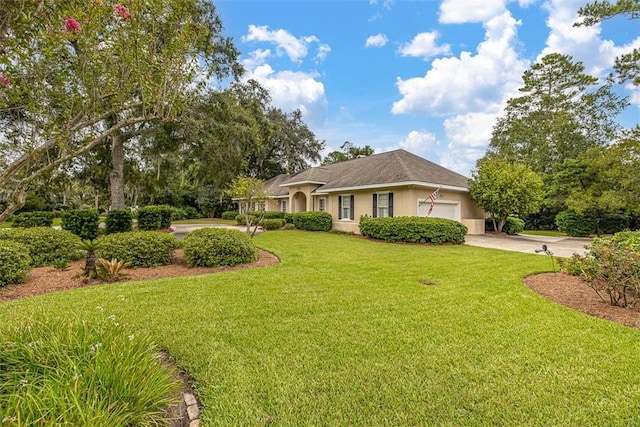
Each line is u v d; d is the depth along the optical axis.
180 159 22.23
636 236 7.04
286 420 2.49
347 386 2.94
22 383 2.19
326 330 4.20
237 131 16.12
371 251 11.23
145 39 3.88
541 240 16.25
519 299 5.54
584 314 4.84
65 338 2.79
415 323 4.43
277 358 3.45
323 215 19.05
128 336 3.05
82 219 13.45
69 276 7.20
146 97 3.86
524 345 3.76
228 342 3.83
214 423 2.43
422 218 14.07
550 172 25.28
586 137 24.95
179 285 6.44
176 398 2.66
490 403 2.71
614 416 2.55
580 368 3.26
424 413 2.58
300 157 37.94
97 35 3.56
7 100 3.11
